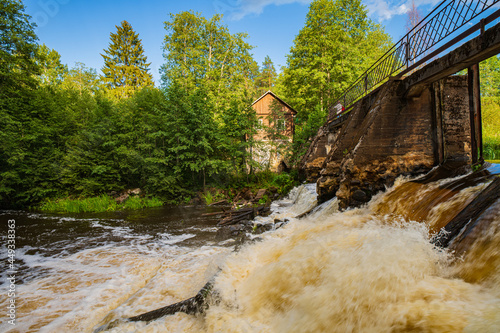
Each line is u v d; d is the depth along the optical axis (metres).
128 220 12.31
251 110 21.14
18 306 4.53
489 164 6.41
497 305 2.23
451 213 4.29
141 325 3.47
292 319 3.19
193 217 12.59
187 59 31.23
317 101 29.50
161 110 19.80
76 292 5.05
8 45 18.92
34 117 19.36
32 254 7.46
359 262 3.45
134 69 44.03
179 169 17.89
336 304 3.01
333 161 9.62
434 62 6.09
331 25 28.81
